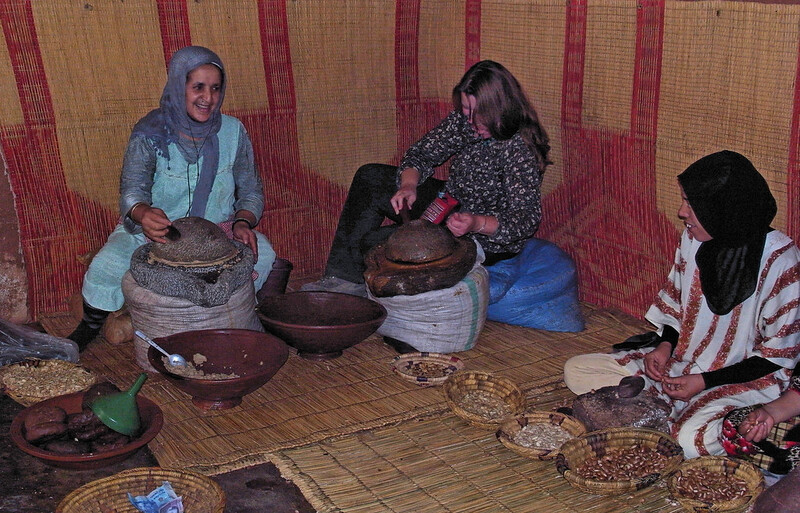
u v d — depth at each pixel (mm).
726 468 2854
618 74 4152
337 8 4777
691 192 2969
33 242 4328
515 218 4020
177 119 3887
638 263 4316
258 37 4605
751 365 2996
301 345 3760
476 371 3582
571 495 2904
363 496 2875
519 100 3980
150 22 4316
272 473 3020
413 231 3922
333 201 5098
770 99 3506
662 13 3875
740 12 3549
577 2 4266
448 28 5066
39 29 4078
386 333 4086
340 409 3467
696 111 3828
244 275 3678
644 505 2854
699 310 3166
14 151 4160
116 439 2932
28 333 3830
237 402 3484
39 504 2791
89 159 4336
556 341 4191
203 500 2660
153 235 3623
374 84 5020
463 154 4277
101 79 4266
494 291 4227
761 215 2939
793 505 2234
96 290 3895
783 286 2934
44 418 2951
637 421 3111
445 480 2977
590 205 4500
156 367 3295
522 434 3154
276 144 4812
